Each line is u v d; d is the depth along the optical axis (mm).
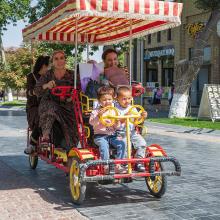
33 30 7895
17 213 5539
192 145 12383
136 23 7812
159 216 5445
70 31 8961
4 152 10852
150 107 34188
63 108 7039
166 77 35531
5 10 38594
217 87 20141
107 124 5871
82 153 5891
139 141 6125
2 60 44188
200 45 21141
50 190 6820
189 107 23641
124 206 5891
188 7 31609
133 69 39688
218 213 5609
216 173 8281
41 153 7832
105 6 6086
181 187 7070
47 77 7141
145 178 6605
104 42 9625
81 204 5949
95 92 6664
